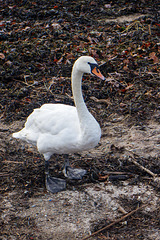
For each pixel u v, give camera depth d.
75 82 7.88
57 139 8.23
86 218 7.75
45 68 14.63
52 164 9.83
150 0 21.77
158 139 10.67
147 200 8.25
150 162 9.62
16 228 7.50
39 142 8.50
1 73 14.21
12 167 9.55
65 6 20.95
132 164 9.62
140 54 15.59
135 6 20.52
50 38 16.78
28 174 9.26
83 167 9.63
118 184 8.85
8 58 15.09
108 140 10.80
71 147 8.29
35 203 8.26
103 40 16.95
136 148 10.28
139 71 14.23
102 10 20.33
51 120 8.35
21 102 12.80
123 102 12.70
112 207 8.07
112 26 18.55
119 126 11.47
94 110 12.31
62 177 9.30
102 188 8.73
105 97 13.11
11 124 11.74
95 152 10.25
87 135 7.92
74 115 8.37
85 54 15.53
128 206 8.09
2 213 7.92
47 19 19.38
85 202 8.26
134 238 7.18
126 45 16.39
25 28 17.91
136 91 13.16
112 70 14.52
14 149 10.41
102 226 7.48
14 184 8.91
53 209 8.04
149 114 12.03
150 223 7.58
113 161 9.77
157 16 19.34
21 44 16.22
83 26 18.45
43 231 7.41
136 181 8.89
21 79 14.14
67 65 14.70
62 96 12.98
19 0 21.75
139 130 11.22
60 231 7.39
